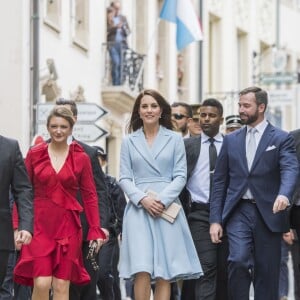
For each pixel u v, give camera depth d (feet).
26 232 52.31
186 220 58.44
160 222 57.41
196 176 63.10
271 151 59.11
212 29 173.99
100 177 60.49
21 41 110.32
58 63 118.32
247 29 186.80
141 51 145.59
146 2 145.89
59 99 59.88
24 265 55.06
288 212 60.44
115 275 73.67
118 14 132.26
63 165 55.52
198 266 58.08
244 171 59.21
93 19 128.06
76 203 55.77
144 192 57.72
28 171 55.47
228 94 169.27
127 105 133.69
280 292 81.66
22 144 110.01
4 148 52.39
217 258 62.59
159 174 57.98
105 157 72.59
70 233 55.36
